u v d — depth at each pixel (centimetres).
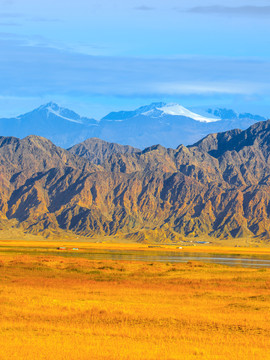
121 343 7369
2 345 7062
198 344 7494
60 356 6519
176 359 6488
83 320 9244
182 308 10850
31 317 9412
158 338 7906
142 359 6450
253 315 10169
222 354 6881
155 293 13338
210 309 10888
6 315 9512
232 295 13175
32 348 6906
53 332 8119
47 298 11688
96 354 6650
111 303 11231
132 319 9406
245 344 7612
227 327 8938
